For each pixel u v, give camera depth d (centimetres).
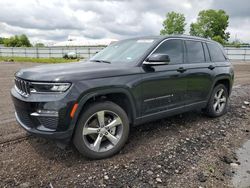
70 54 3722
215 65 510
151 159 334
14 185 268
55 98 288
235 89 895
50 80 290
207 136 425
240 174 308
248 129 473
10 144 367
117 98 355
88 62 420
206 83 484
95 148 325
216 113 527
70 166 310
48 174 291
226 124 495
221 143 399
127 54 408
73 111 294
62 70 320
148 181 283
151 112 385
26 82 309
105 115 340
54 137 295
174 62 423
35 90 300
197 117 533
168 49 420
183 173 303
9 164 310
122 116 344
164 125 469
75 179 283
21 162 316
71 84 294
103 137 340
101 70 329
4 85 938
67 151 349
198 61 475
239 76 1396
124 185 274
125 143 380
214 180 292
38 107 295
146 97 372
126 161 327
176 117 523
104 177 288
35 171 296
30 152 344
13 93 341
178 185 278
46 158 329
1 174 287
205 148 377
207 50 511
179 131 441
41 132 298
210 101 510
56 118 289
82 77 305
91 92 306
